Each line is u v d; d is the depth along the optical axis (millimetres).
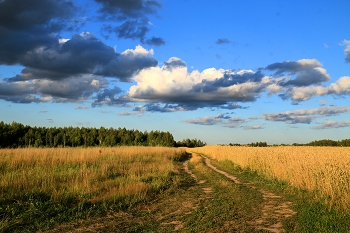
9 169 14664
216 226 8281
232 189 14789
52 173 13867
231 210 10258
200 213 9742
